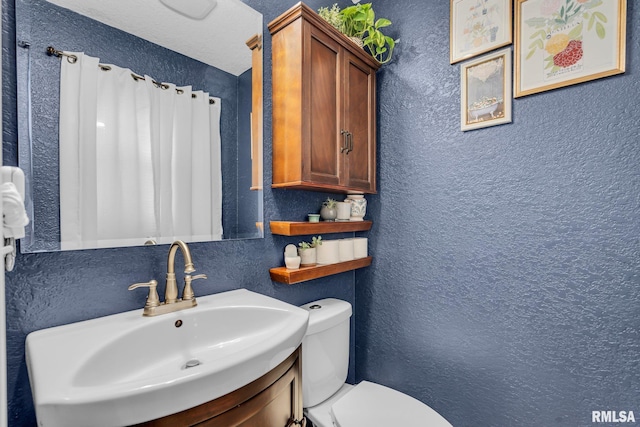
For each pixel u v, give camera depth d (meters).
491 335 1.32
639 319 1.02
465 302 1.39
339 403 1.20
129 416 0.53
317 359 1.26
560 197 1.16
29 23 0.80
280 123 1.29
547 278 1.19
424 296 1.52
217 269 1.15
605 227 1.08
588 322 1.11
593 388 1.10
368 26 1.49
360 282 1.76
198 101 1.13
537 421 1.21
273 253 1.35
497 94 1.29
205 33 1.15
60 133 0.85
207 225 1.14
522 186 1.24
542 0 1.18
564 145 1.15
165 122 1.05
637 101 1.02
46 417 0.50
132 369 0.78
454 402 1.42
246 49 1.26
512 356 1.27
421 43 1.52
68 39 0.86
